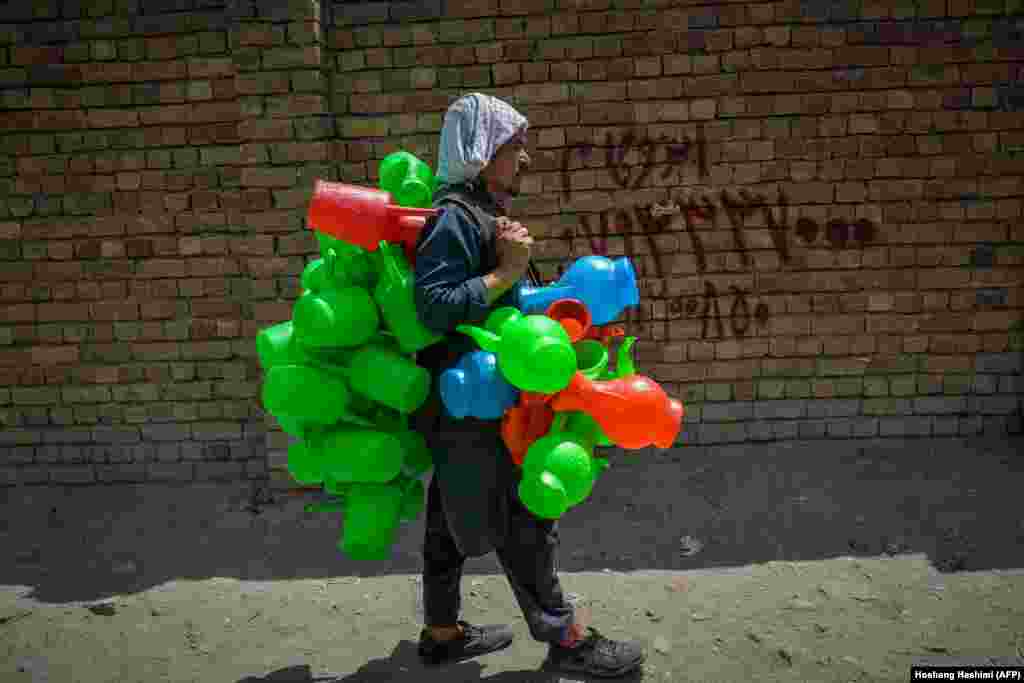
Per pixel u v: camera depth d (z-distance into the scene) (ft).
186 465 14.20
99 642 9.54
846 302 13.73
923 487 12.50
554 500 6.89
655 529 11.77
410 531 12.18
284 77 12.64
